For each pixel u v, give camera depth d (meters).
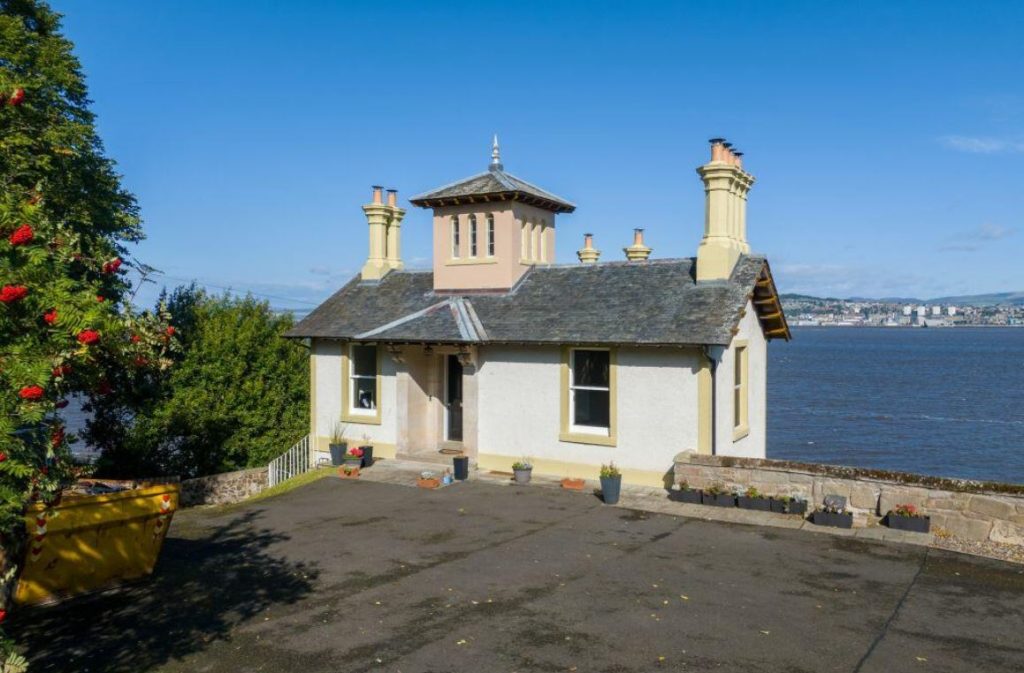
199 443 22.48
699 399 15.62
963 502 12.05
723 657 8.05
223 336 23.47
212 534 13.27
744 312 15.87
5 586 9.09
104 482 12.62
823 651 8.17
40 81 13.59
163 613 9.35
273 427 24.45
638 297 17.41
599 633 8.70
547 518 13.95
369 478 17.75
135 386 21.17
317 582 10.52
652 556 11.53
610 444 16.73
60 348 6.69
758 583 10.28
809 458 45.34
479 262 20.19
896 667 7.79
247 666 7.89
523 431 17.94
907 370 112.31
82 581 9.95
